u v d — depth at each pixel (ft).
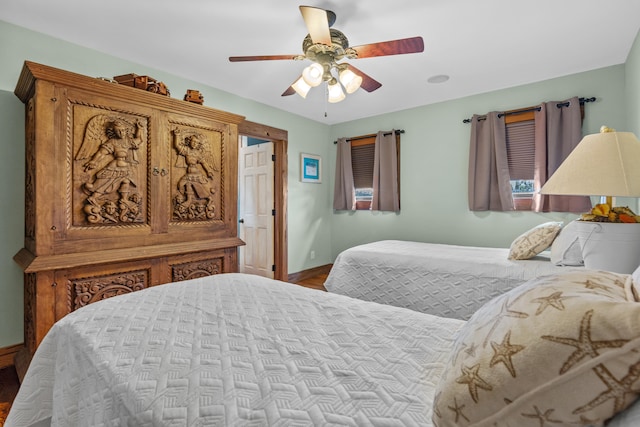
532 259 8.00
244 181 15.72
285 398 2.33
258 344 3.16
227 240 9.36
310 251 15.92
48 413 3.96
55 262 6.24
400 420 2.10
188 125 8.54
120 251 7.18
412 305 8.35
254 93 12.22
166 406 2.33
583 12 7.16
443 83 11.28
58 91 6.39
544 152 10.62
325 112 14.71
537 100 11.08
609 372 1.42
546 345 1.58
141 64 9.64
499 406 1.66
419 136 13.83
